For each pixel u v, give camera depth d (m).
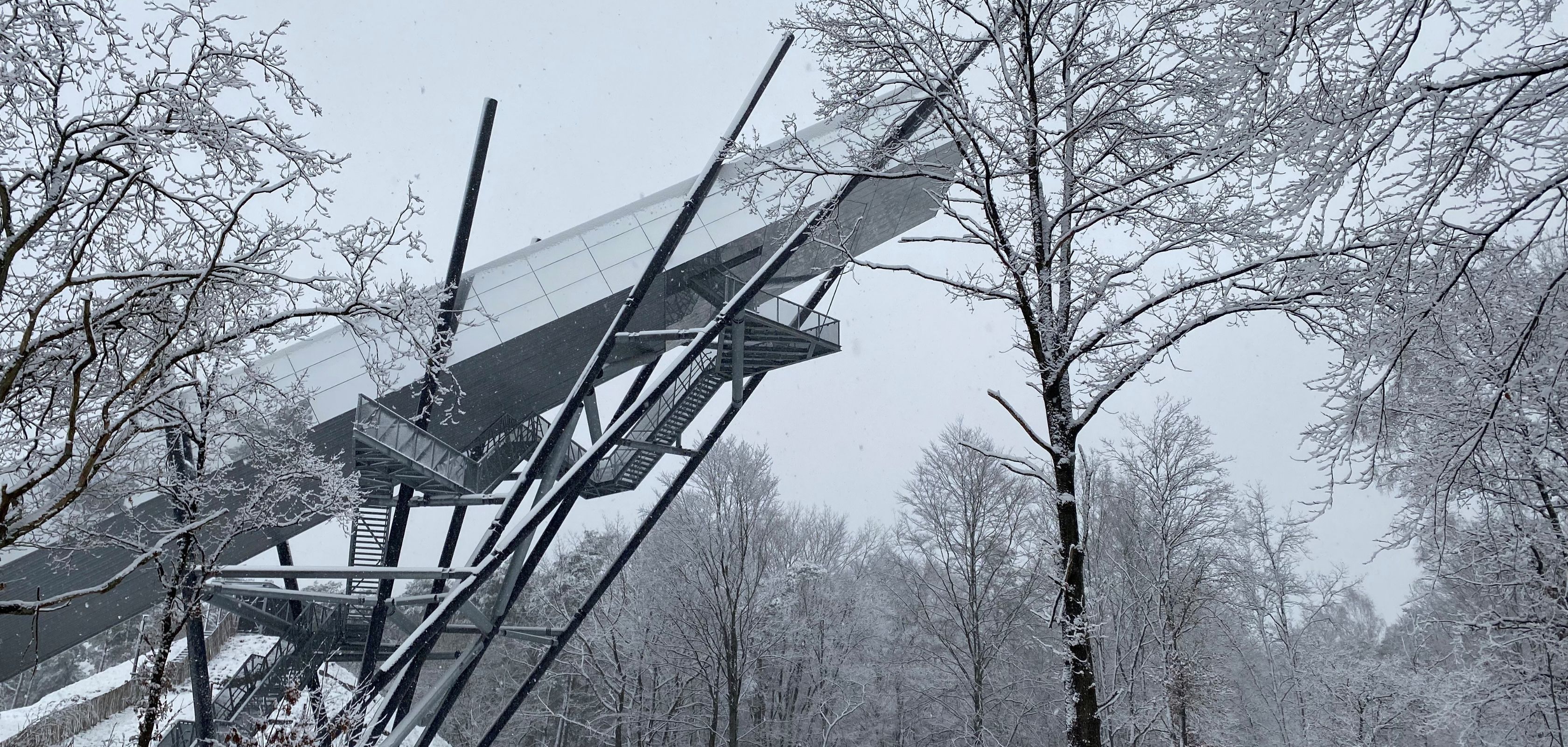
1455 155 5.59
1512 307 7.54
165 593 11.71
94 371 8.77
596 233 17.59
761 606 26.45
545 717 31.70
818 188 16.08
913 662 29.31
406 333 11.22
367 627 18.80
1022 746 28.34
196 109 7.78
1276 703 27.44
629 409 16.84
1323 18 5.45
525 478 15.46
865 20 9.78
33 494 9.52
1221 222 8.63
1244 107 6.23
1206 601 23.69
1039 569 22.98
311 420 14.77
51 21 7.16
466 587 14.55
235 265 8.24
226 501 14.00
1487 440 8.23
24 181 7.29
